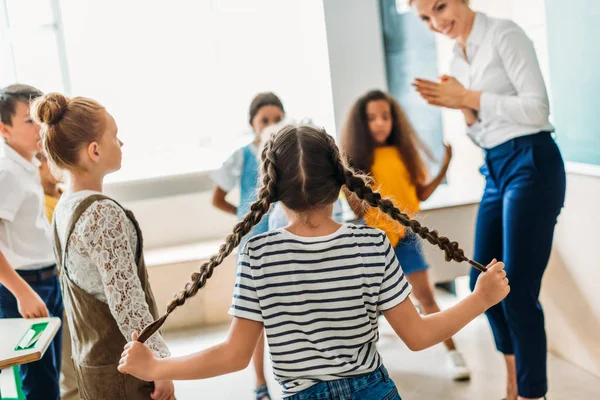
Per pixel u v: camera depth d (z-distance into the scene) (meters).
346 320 1.53
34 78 4.60
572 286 3.19
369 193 1.63
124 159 4.79
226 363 1.54
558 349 3.38
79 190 1.93
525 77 2.71
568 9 3.01
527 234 2.70
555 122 3.21
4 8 4.52
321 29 4.52
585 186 3.02
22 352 1.86
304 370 1.52
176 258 4.36
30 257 2.70
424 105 4.53
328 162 1.59
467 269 3.85
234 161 3.46
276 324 1.53
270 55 4.78
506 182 2.79
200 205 4.82
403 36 4.48
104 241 1.81
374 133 3.15
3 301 2.61
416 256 3.19
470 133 2.93
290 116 4.78
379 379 1.56
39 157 3.00
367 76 4.50
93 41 4.66
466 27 2.86
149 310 1.91
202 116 4.83
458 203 3.85
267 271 1.54
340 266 1.54
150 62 4.74
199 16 4.73
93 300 1.86
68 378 3.48
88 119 1.91
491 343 3.68
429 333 1.58
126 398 1.87
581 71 2.96
